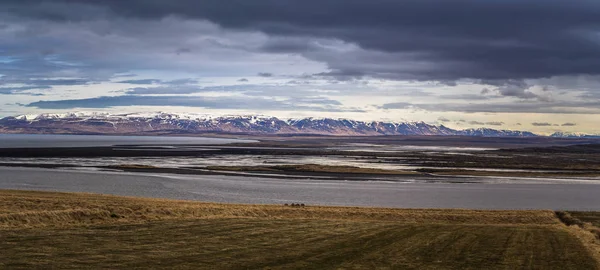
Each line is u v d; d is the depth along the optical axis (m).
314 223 45.62
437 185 117.88
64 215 39.03
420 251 33.66
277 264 27.14
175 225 39.56
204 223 41.75
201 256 28.31
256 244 33.19
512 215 64.44
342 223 46.72
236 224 42.25
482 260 31.45
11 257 25.25
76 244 29.66
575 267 30.19
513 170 171.12
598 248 37.72
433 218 59.72
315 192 98.06
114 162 168.25
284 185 109.06
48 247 28.27
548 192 108.38
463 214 63.00
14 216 36.19
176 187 101.06
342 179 126.75
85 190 93.25
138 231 35.66
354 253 31.70
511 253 34.25
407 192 101.88
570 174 159.62
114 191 92.75
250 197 89.00
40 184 100.88
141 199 65.31
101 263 25.20
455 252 33.81
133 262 25.84
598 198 99.94
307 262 28.11
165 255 28.03
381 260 29.92
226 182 112.25
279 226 42.41
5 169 133.75
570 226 56.88
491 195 100.50
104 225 37.50
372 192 100.38
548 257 33.19
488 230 46.38
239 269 25.52
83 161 171.00
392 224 47.72
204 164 166.62
